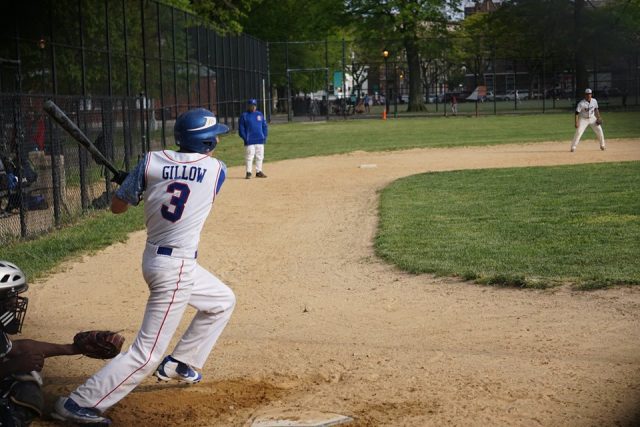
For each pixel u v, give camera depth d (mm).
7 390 5633
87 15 25734
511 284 10078
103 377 5848
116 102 23297
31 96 15141
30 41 22266
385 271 11383
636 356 7238
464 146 33906
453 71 104875
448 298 9695
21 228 14703
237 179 24328
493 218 14922
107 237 14680
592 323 8320
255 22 80938
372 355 7641
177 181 5887
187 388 6863
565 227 13508
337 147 35969
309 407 6297
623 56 69625
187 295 5992
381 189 20703
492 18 74438
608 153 28047
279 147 37281
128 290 10836
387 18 74875
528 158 27375
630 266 10477
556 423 5816
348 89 109125
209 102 41062
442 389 6613
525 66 90188
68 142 18219
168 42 33875
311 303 9875
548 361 7207
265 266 12258
